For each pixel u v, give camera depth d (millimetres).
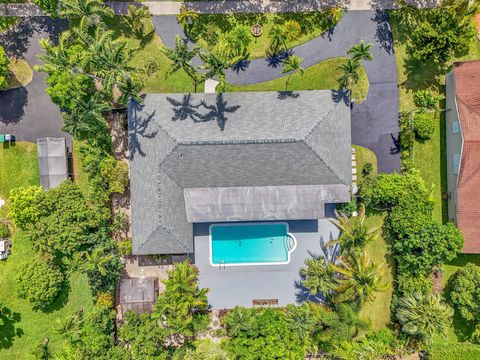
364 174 36031
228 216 33719
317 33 36250
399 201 34094
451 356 35250
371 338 35250
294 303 36188
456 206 34312
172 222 33469
